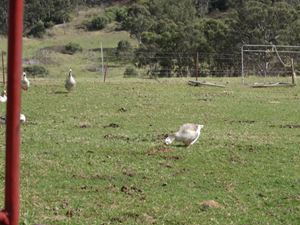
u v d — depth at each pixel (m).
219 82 38.91
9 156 4.75
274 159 16.02
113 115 24.14
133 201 11.70
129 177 13.55
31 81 36.00
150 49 63.47
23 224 10.06
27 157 15.00
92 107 26.28
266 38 62.41
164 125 21.88
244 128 21.48
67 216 10.66
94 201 11.59
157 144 17.19
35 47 92.75
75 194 12.04
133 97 29.89
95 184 12.86
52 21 107.06
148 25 88.88
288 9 64.44
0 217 4.69
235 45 62.34
